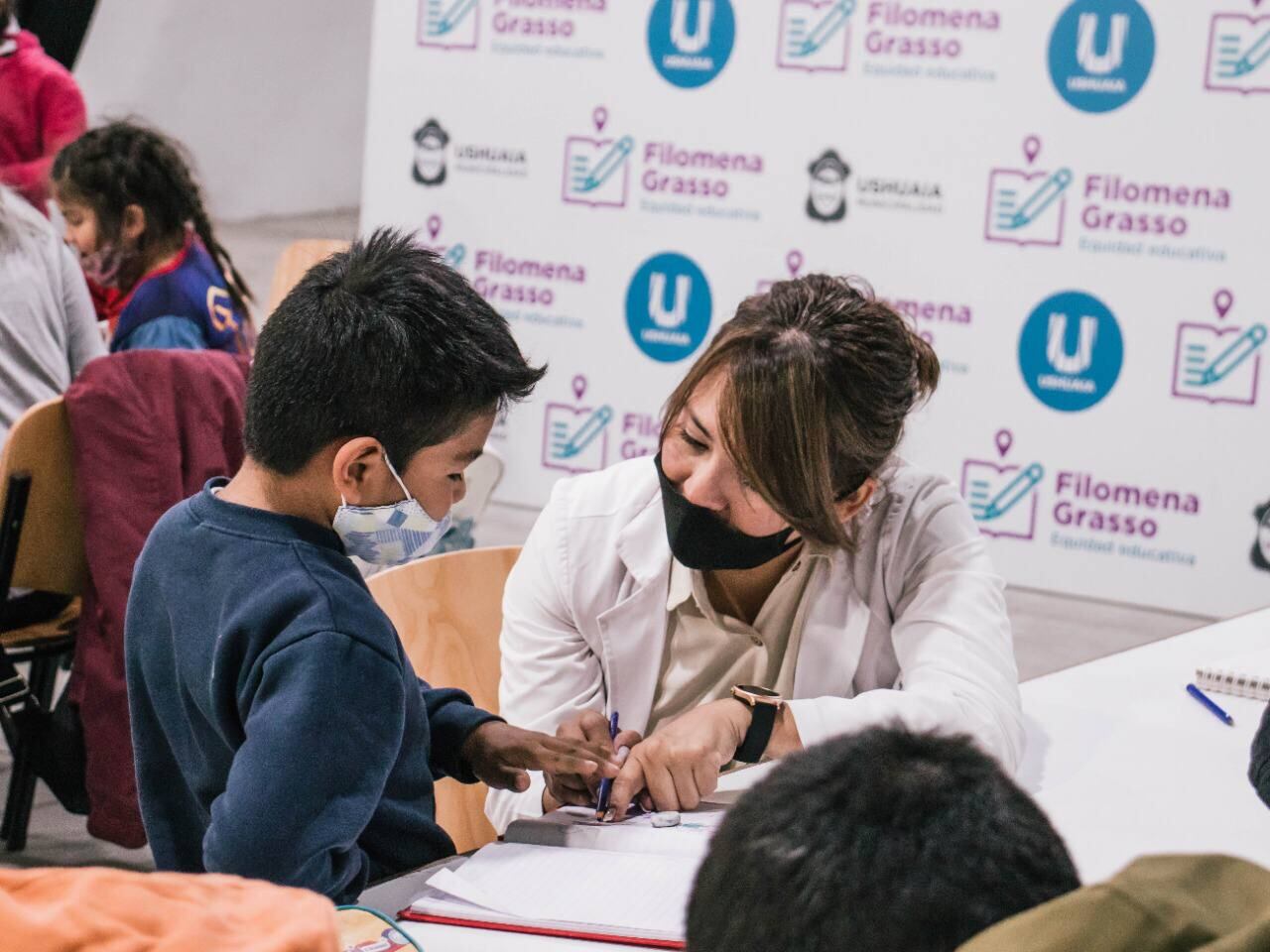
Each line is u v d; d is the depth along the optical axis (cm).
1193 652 167
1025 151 325
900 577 141
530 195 369
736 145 348
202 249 258
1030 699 151
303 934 56
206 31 499
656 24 349
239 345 257
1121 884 49
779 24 339
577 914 100
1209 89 309
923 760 58
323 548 100
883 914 52
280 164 505
